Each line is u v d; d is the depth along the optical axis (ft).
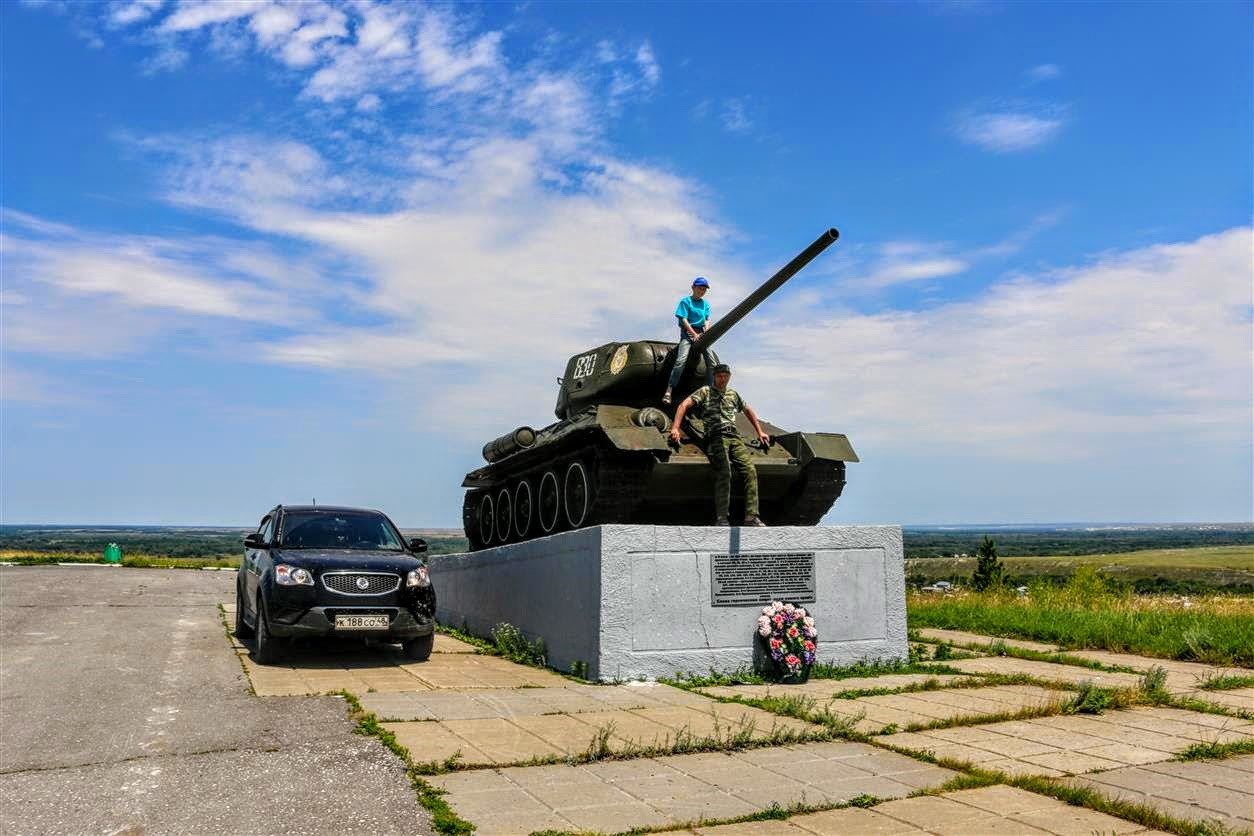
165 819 17.01
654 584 32.55
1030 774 19.67
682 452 38.73
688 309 40.96
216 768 19.98
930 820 17.02
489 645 42.14
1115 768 20.18
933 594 68.49
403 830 16.49
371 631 34.50
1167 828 16.43
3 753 21.43
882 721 24.84
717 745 22.06
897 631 35.68
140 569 86.99
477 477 54.54
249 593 37.55
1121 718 25.08
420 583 35.78
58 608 49.37
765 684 31.58
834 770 20.29
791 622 32.60
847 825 16.81
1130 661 35.68
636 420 37.91
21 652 35.47
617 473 37.65
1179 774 19.71
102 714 25.14
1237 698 27.78
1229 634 37.58
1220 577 197.26
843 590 35.06
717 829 16.67
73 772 19.88
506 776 19.63
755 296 35.73
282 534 37.63
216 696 27.45
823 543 34.96
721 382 35.60
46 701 26.81
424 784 18.89
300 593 33.88
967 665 35.35
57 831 16.47
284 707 25.77
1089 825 16.70
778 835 16.34
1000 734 23.35
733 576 33.58
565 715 25.43
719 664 32.83
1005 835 16.24
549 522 45.93
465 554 48.88
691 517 42.06
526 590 38.99
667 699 28.30
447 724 24.04
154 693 27.94
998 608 52.49
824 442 39.75
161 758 20.80
